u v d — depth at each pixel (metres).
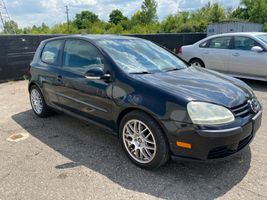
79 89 3.79
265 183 2.84
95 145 3.81
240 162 3.25
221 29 18.84
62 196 2.69
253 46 7.20
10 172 3.14
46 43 4.85
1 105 5.99
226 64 7.78
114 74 3.33
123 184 2.86
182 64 4.11
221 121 2.70
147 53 3.99
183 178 2.96
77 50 4.03
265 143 3.75
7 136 4.21
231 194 2.67
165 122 2.81
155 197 2.65
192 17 47.12
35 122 4.81
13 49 8.73
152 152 3.03
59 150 3.68
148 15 59.12
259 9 39.56
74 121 4.80
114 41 3.97
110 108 3.37
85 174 3.06
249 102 3.08
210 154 2.75
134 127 3.15
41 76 4.62
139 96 3.01
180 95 2.82
